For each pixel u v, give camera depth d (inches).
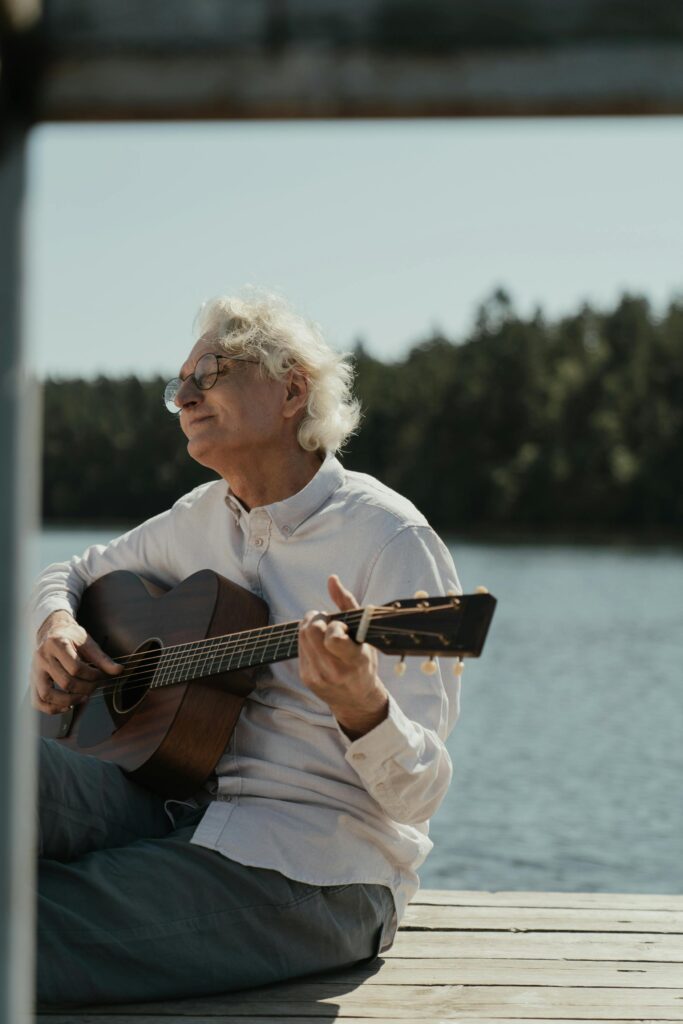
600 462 2824.8
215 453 105.7
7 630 50.1
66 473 2714.1
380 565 99.5
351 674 82.7
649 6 49.3
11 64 50.6
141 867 93.1
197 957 93.0
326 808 97.6
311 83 51.1
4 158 51.0
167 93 51.5
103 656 111.0
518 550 2178.9
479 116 51.7
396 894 102.3
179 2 50.5
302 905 95.7
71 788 97.5
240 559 109.0
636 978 102.1
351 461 2952.8
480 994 97.4
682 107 50.6
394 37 50.4
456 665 83.1
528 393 2925.7
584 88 50.3
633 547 2325.3
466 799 360.5
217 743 101.0
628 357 2935.5
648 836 302.4
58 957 89.7
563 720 538.9
